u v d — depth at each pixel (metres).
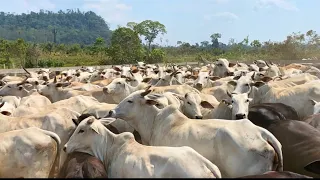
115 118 8.53
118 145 7.08
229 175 6.87
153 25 57.59
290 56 36.12
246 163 6.72
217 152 6.91
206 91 12.77
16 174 7.24
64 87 14.05
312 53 35.69
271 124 8.62
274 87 12.00
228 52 46.50
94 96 12.96
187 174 6.02
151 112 8.53
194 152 6.29
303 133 7.84
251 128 6.95
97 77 18.64
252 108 9.47
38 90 13.47
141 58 44.66
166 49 55.84
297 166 7.61
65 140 8.57
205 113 9.68
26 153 7.24
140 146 6.74
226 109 9.30
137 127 8.69
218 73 17.12
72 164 6.75
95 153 7.35
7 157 7.20
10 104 10.81
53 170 7.59
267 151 6.71
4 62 40.91
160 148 6.46
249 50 44.75
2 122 8.45
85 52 58.06
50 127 8.51
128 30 44.69
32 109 9.98
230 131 6.88
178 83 14.64
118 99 12.94
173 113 7.97
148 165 6.25
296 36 36.16
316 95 11.06
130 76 16.36
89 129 7.41
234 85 11.89
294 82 12.97
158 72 18.22
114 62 45.06
